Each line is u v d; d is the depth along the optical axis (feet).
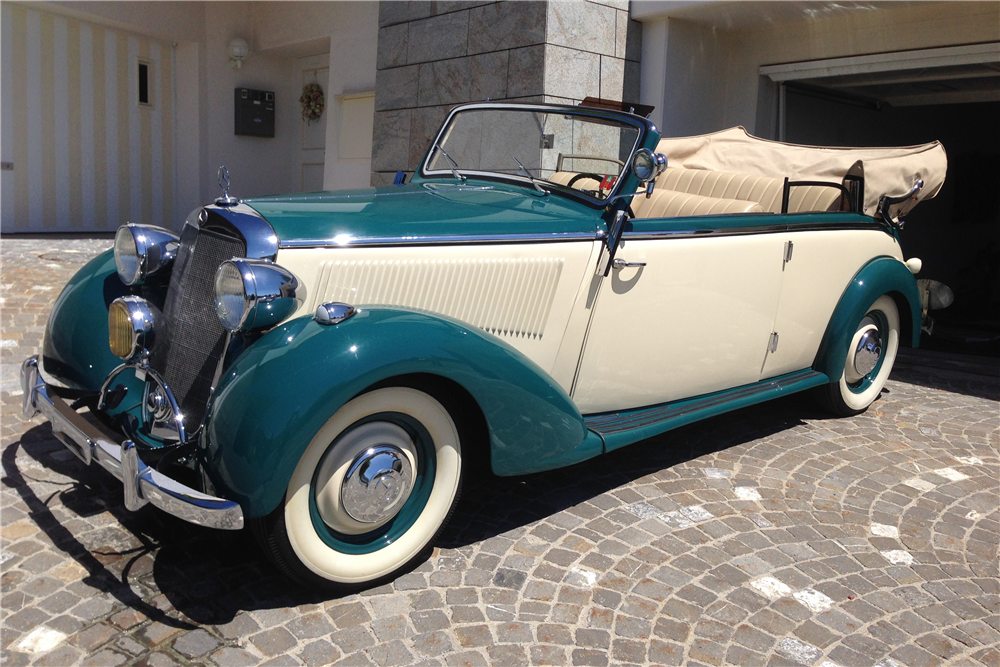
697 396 11.23
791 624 7.29
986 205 37.19
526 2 21.53
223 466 6.62
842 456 11.87
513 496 9.89
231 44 36.24
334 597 7.41
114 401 8.55
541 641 6.84
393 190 10.46
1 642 6.47
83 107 33.76
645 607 7.45
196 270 8.10
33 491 9.25
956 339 24.23
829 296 12.63
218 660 6.38
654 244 9.80
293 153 40.22
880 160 13.88
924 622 7.42
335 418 6.96
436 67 24.63
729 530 9.16
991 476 11.25
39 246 27.02
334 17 32.89
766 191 13.66
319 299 7.75
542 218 9.19
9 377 13.34
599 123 10.25
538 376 8.18
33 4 31.14
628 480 10.58
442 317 7.77
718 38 24.11
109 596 7.22
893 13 20.79
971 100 26.35
